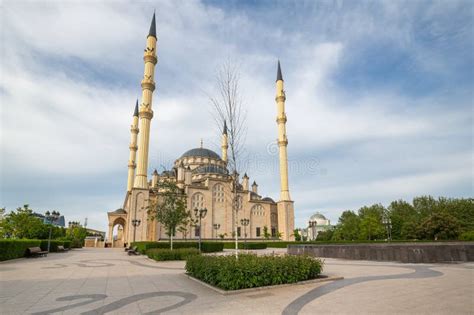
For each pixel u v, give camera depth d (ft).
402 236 246.47
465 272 53.88
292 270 42.37
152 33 207.10
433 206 267.59
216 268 40.63
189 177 257.14
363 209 313.12
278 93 262.47
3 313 28.30
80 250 173.17
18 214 152.66
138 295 36.22
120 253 137.59
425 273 53.21
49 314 27.96
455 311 27.89
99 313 28.19
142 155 201.46
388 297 33.86
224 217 248.93
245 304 31.01
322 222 476.95
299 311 28.19
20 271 61.46
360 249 87.40
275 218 277.03
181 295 36.01
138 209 196.65
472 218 231.50
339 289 38.65
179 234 226.58
